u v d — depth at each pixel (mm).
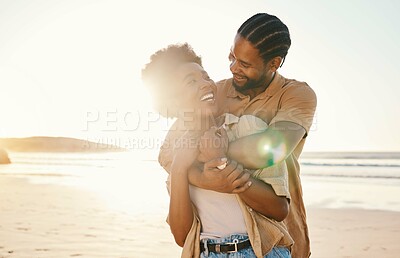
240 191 2240
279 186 2326
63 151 82125
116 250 7609
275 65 2506
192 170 2355
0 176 23062
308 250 2697
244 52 2441
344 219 10656
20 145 87438
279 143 2305
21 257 7227
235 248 2311
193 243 2381
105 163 36969
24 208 11859
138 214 10883
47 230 9117
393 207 12547
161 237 8469
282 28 2469
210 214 2393
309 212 11742
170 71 2557
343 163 36219
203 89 2484
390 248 7898
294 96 2498
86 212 11195
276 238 2340
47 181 19953
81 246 7859
